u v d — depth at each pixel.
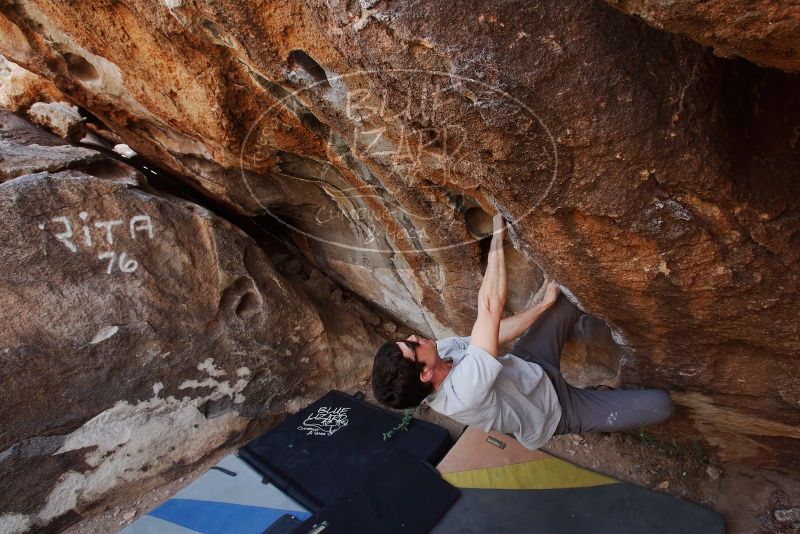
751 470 2.37
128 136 2.81
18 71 2.98
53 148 2.65
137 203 2.50
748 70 1.05
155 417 2.67
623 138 1.01
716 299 1.38
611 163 1.07
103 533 2.52
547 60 0.93
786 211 1.13
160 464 2.72
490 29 0.92
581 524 2.19
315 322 3.18
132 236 2.49
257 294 2.91
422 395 1.67
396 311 3.30
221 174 2.66
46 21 1.84
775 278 1.26
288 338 3.07
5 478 2.31
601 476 2.40
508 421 1.76
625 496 2.27
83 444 2.48
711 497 2.29
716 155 1.03
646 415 2.00
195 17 1.29
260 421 3.03
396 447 2.69
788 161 1.10
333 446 2.77
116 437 2.56
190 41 1.46
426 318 3.01
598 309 1.69
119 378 2.52
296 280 3.66
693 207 1.13
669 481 2.40
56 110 3.03
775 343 1.51
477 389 1.61
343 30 1.04
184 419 2.76
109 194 2.41
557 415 1.88
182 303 2.65
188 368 2.72
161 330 2.59
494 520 2.24
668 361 1.89
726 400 1.96
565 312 2.05
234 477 2.61
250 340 2.90
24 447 2.33
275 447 2.79
